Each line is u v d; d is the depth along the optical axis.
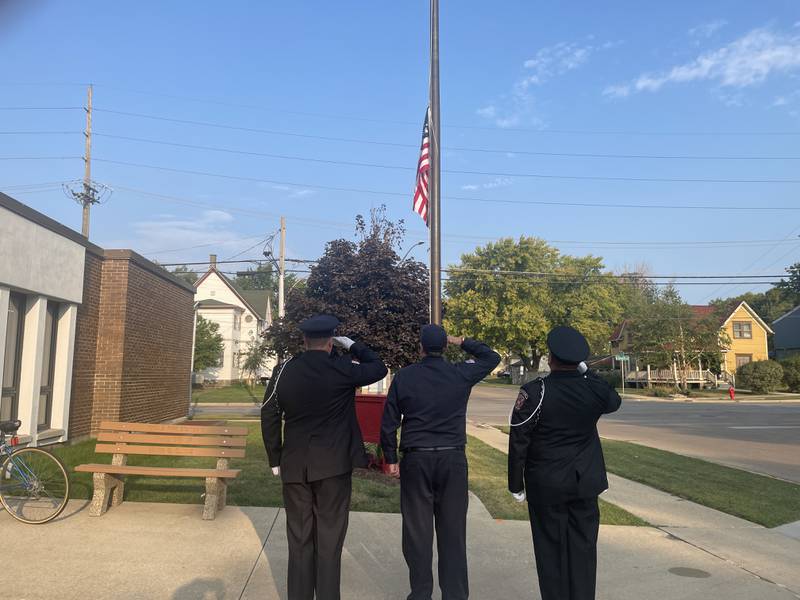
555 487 3.66
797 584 4.94
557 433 3.71
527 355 61.50
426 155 9.31
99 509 6.09
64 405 11.14
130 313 13.06
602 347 62.50
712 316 43.47
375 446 9.05
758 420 22.44
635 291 63.25
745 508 7.73
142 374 13.84
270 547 5.25
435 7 8.86
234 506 6.60
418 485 3.98
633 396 40.16
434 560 5.35
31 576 4.46
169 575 4.55
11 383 9.91
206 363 40.56
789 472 11.20
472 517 6.71
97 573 4.55
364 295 10.04
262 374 49.56
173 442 6.37
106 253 12.77
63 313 11.26
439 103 8.80
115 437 6.38
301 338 10.52
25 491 5.99
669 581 4.93
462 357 45.38
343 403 3.97
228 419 18.75
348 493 3.94
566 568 3.65
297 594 3.78
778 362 44.12
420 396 4.04
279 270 30.50
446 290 58.56
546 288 57.75
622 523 6.80
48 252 10.41
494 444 13.62
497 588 4.65
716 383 47.84
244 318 49.69
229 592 4.27
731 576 5.08
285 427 3.99
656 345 42.31
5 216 9.22
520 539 5.89
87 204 34.94
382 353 9.96
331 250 10.64
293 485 3.87
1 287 9.23
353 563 5.05
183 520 6.00
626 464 11.09
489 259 56.81
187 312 17.66
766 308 85.88
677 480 9.59
